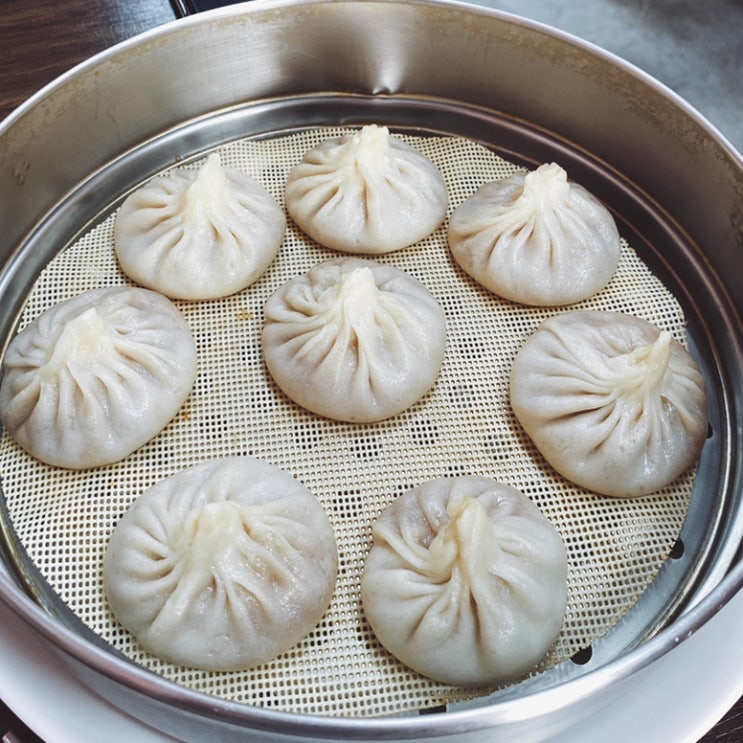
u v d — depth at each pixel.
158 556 0.20
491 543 0.19
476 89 0.28
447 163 0.28
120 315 0.23
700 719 0.18
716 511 0.22
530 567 0.20
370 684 0.19
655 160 0.26
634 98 0.25
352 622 0.20
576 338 0.23
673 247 0.26
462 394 0.23
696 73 0.29
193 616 0.19
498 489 0.21
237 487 0.21
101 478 0.22
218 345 0.24
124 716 0.18
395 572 0.20
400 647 0.19
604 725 0.17
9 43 0.28
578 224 0.25
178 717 0.16
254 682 0.19
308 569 0.20
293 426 0.23
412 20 0.25
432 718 0.15
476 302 0.25
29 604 0.16
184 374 0.23
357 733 0.15
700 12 0.30
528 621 0.19
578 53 0.25
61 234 0.26
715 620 0.19
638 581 0.21
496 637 0.19
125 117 0.26
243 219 0.25
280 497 0.21
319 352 0.23
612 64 0.24
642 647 0.15
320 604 0.20
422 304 0.24
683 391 0.22
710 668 0.18
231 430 0.23
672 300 0.25
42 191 0.25
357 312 0.23
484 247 0.25
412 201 0.26
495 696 0.19
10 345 0.23
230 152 0.28
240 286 0.25
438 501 0.21
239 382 0.23
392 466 0.22
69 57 0.28
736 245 0.24
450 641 0.19
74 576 0.20
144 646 0.19
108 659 0.15
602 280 0.25
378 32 0.26
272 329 0.24
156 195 0.25
